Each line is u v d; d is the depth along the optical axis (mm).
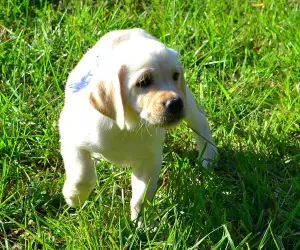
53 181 5434
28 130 5941
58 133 5840
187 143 5848
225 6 8008
